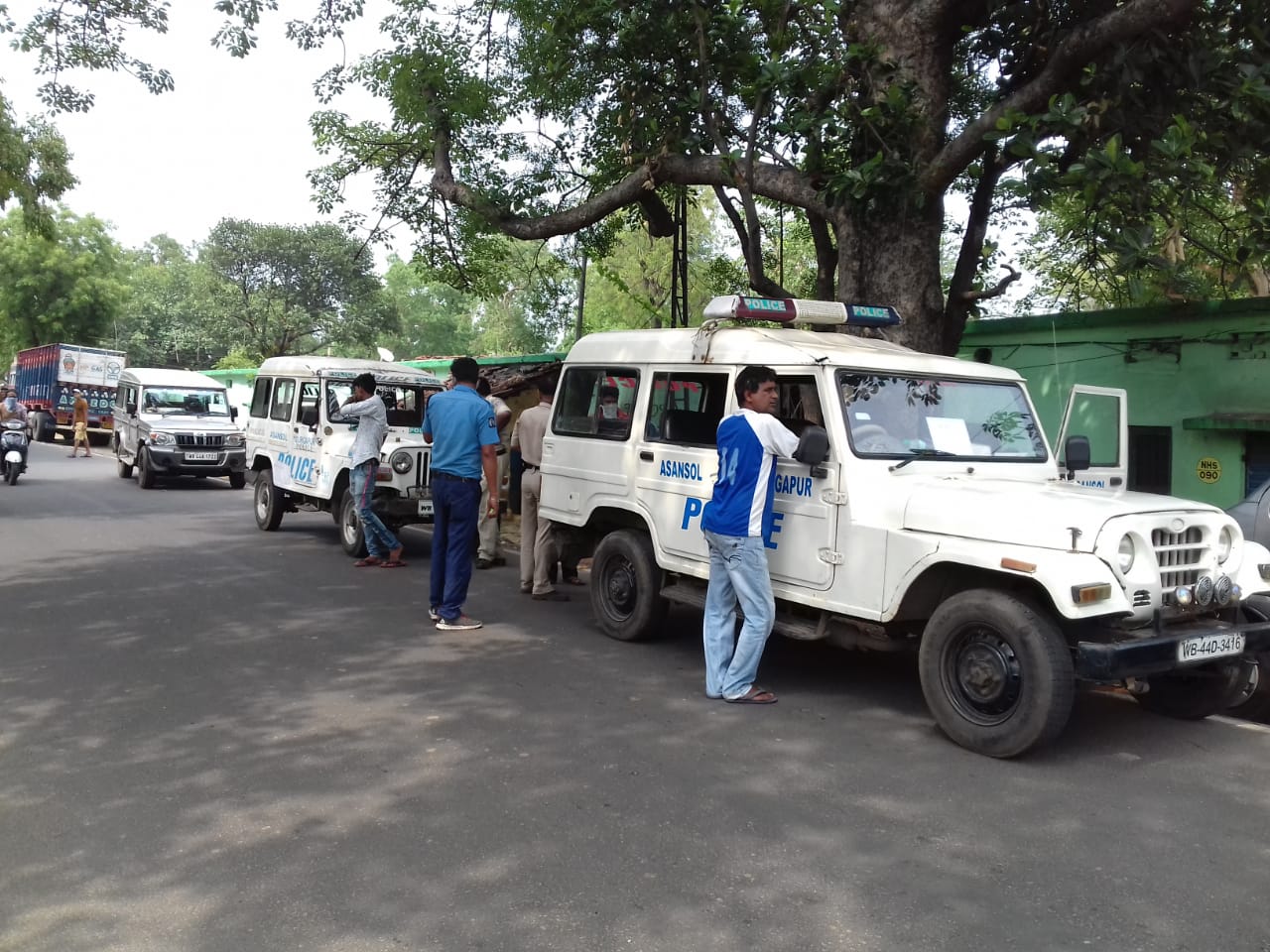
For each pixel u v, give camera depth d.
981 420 6.14
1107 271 10.52
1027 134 7.54
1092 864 3.70
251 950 3.03
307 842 3.79
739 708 5.64
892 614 5.22
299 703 5.59
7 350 52.09
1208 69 7.66
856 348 6.18
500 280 15.73
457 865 3.62
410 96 12.83
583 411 7.57
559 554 7.97
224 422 19.45
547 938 3.12
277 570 9.95
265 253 49.38
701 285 27.66
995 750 4.80
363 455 10.09
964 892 3.47
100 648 6.75
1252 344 9.86
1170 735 5.32
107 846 3.75
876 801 4.28
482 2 13.10
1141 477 10.77
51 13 12.31
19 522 13.35
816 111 9.04
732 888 3.47
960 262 9.91
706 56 10.17
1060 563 4.54
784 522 5.84
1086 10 9.09
